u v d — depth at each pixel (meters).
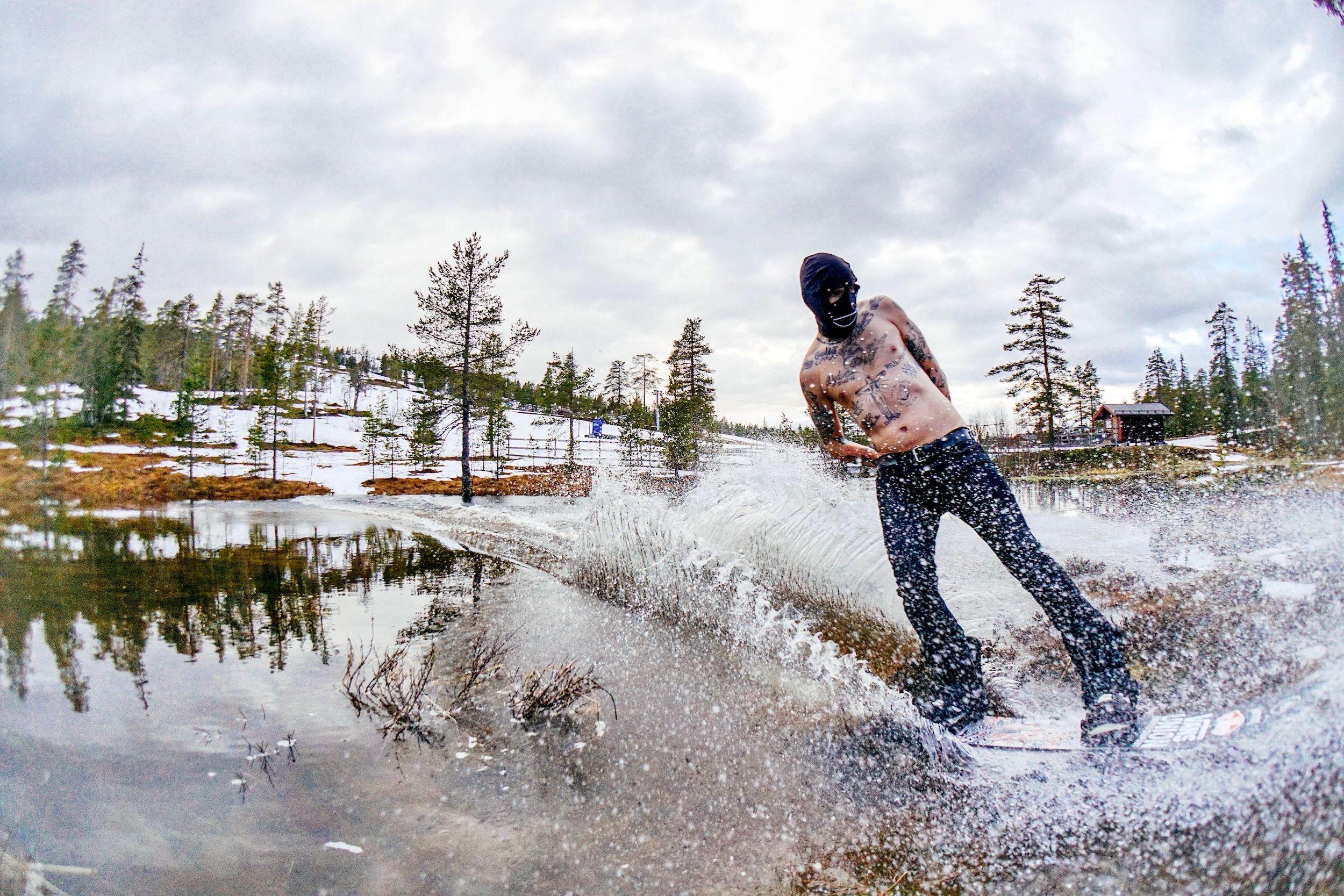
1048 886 1.33
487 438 36.69
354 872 1.48
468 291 27.30
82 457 9.76
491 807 1.76
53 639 3.44
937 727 2.12
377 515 12.59
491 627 3.64
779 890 1.39
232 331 54.88
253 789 1.87
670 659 2.97
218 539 8.22
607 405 74.75
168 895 1.37
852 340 2.50
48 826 1.64
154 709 2.46
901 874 1.43
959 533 5.34
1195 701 1.91
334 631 3.60
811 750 2.04
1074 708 2.21
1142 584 3.15
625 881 1.44
